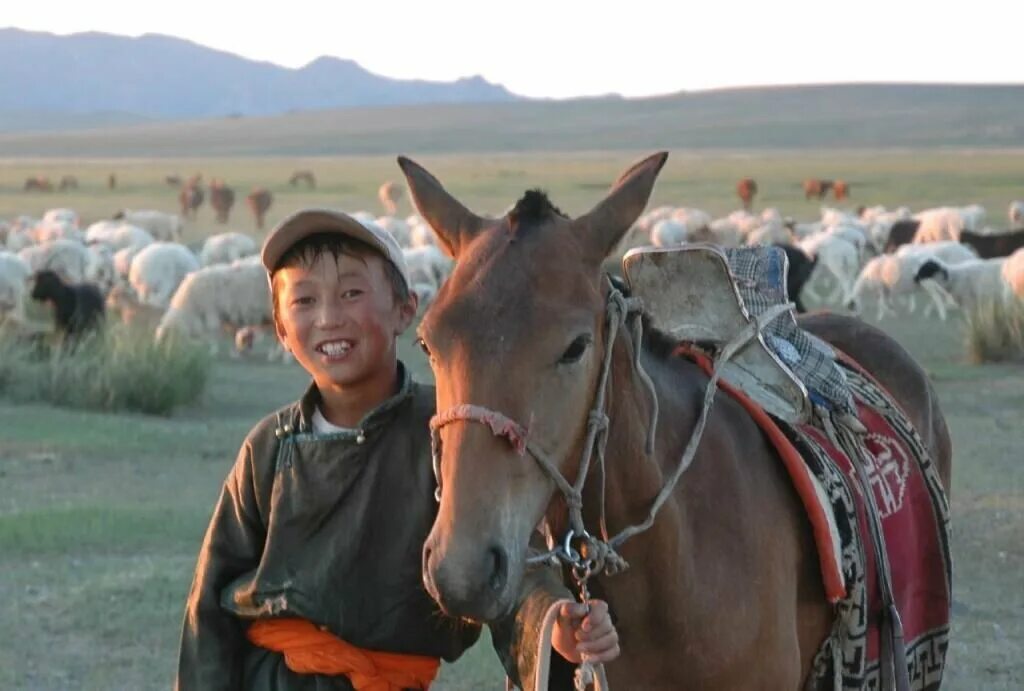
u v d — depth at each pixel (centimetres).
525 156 11050
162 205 6769
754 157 10225
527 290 299
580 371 301
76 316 1892
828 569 369
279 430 339
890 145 12162
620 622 345
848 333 533
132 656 700
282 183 8044
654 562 339
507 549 287
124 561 873
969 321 1875
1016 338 1812
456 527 285
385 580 333
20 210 6216
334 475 331
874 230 3988
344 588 330
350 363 334
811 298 2928
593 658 308
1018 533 910
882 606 404
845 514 386
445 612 291
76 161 11738
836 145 12312
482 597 282
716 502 358
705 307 402
